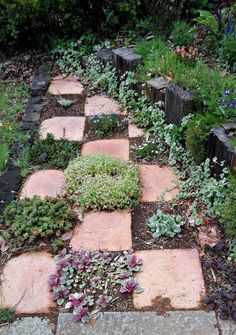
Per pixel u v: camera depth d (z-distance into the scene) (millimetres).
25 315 2293
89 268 2525
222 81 3549
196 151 3158
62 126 4004
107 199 2963
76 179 3168
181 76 3658
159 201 3020
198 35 4836
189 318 2223
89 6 5383
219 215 2811
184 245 2662
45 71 5051
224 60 4219
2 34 5359
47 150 3580
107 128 3867
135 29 5355
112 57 4559
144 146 3582
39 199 3006
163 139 3623
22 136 3805
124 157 3527
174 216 2857
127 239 2727
